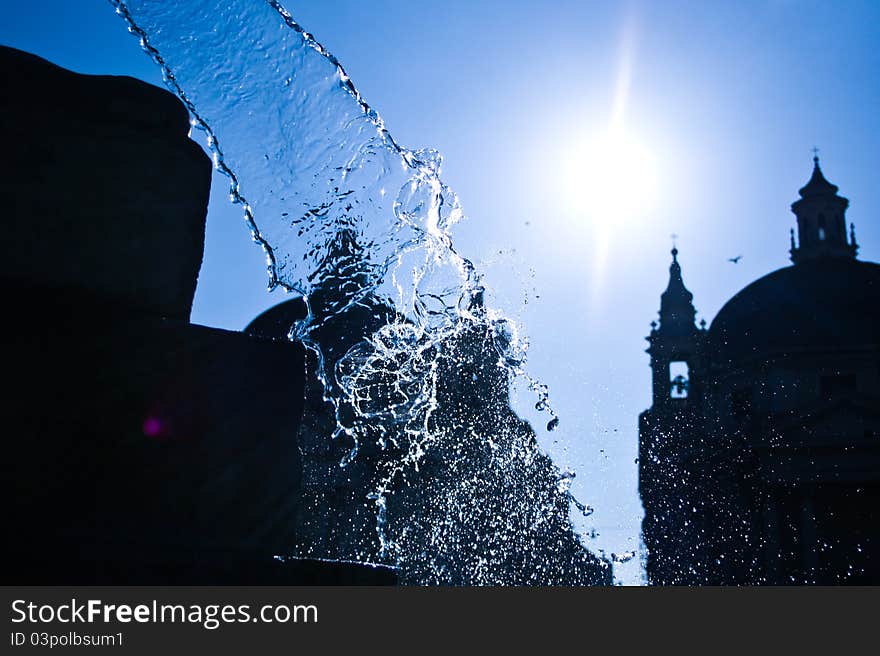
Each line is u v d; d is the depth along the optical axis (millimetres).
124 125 2463
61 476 2102
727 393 50406
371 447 16500
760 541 44719
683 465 50406
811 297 49375
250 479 2311
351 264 3930
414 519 18516
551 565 17797
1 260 2238
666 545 47812
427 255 4410
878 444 43625
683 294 61312
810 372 47562
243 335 2416
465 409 18656
